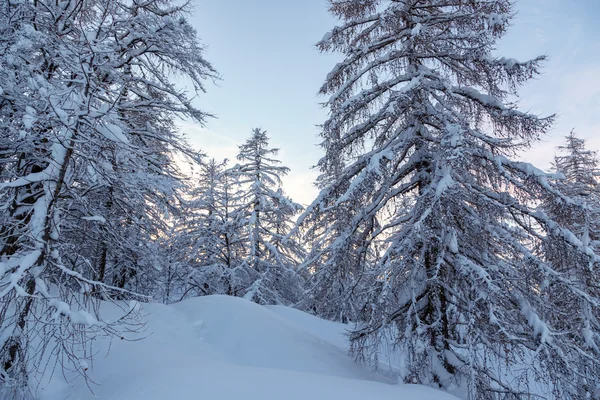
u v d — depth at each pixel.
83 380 4.99
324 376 5.09
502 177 6.83
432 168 7.72
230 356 7.52
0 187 4.42
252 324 8.70
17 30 5.42
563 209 6.42
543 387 5.64
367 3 9.34
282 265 19.36
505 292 6.23
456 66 7.99
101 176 5.38
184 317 9.60
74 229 7.05
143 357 5.56
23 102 5.13
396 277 6.99
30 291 4.25
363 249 8.47
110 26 6.87
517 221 7.00
